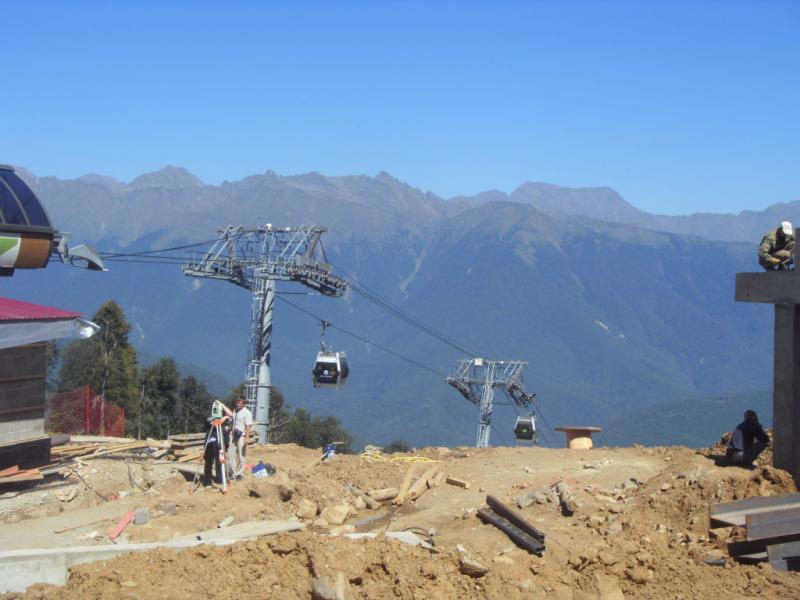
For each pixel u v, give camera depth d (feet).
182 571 38.22
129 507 51.75
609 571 40.06
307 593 37.35
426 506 51.98
